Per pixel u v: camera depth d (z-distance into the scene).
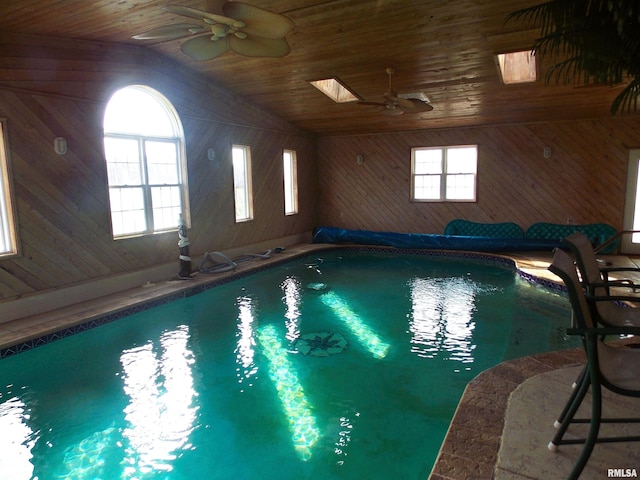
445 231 9.40
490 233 9.04
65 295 5.13
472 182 9.27
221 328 4.87
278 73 6.71
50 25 4.55
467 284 6.62
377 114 8.57
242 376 3.68
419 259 8.73
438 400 3.19
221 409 3.15
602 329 1.68
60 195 5.06
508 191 8.88
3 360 3.94
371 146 10.14
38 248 4.86
